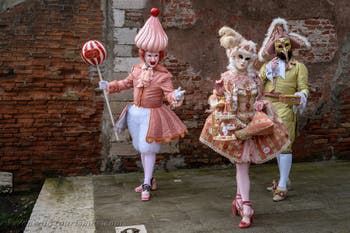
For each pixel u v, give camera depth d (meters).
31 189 5.39
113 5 5.46
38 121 5.36
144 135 4.35
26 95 5.31
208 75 5.78
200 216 3.78
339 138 6.18
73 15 5.38
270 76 4.32
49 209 4.02
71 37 5.38
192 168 5.83
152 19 4.35
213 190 4.69
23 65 5.28
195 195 4.49
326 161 6.16
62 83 5.39
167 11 5.61
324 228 3.42
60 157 5.45
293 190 4.61
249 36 5.87
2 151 5.30
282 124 3.66
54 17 5.33
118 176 5.46
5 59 5.23
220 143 3.58
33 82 5.31
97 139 5.53
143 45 4.32
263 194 4.48
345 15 6.10
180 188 4.79
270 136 3.60
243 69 3.60
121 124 4.60
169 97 4.26
